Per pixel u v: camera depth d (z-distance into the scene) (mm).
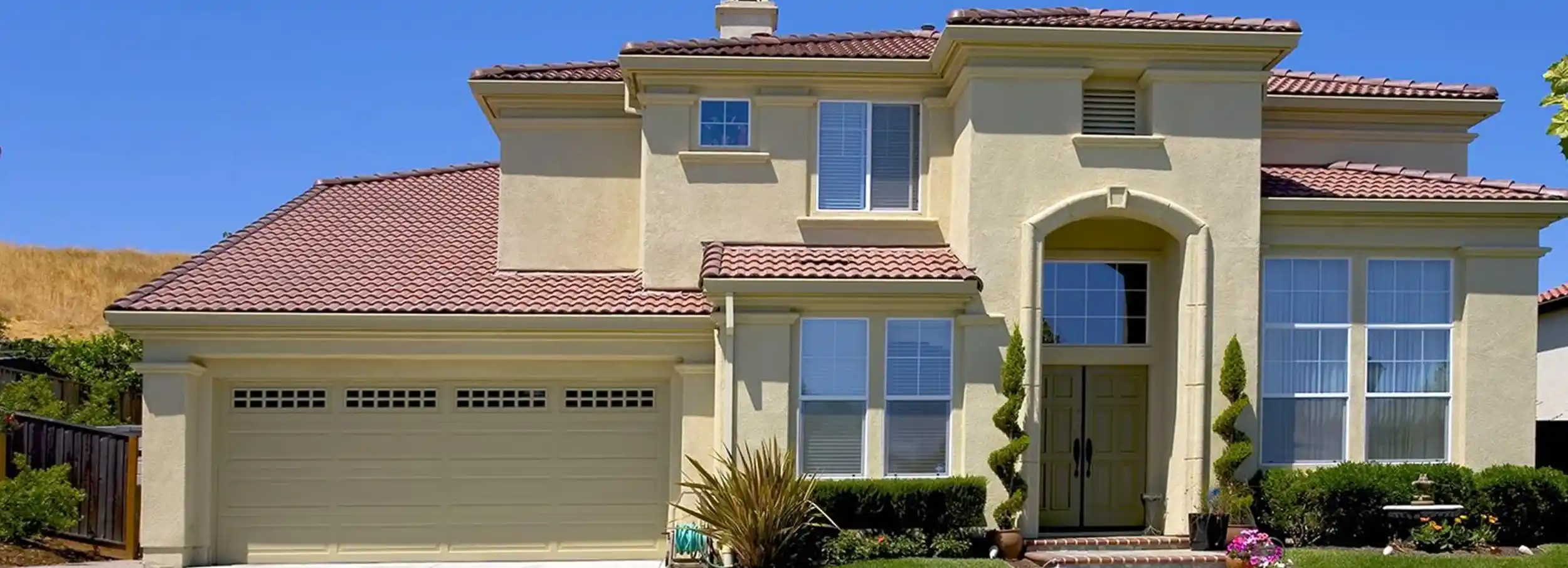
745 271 16547
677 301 17703
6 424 17562
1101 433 18562
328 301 17016
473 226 21156
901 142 18672
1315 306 17750
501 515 17578
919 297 16750
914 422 17047
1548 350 29281
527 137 19891
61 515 16875
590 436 17750
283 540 17250
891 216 18406
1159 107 17297
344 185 23250
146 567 16422
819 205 18531
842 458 16938
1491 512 16906
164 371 16625
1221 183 17266
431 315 16812
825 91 18531
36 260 65188
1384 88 20281
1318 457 17688
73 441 17641
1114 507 18484
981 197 17047
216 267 18078
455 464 17562
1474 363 17656
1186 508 17000
